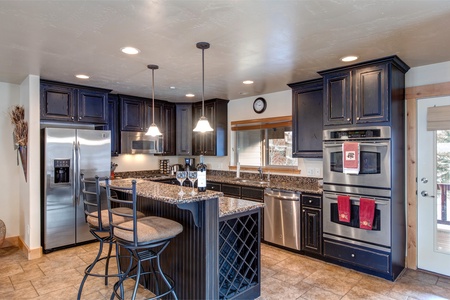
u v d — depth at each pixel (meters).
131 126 4.93
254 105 4.96
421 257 3.24
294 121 4.05
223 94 4.83
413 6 1.88
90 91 4.23
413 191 3.26
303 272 3.18
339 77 3.25
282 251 3.83
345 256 3.21
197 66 3.20
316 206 3.51
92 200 4.09
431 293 2.71
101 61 3.02
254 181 4.58
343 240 3.22
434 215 3.17
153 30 2.24
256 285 2.63
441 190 3.14
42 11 1.93
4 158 4.04
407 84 3.29
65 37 2.38
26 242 3.74
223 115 5.37
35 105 3.62
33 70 3.36
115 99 4.79
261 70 3.38
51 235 3.77
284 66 3.22
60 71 3.40
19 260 3.52
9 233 4.07
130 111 4.93
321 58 2.94
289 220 3.78
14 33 2.29
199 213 2.21
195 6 1.86
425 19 2.07
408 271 3.21
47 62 3.05
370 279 3.01
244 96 5.00
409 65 3.18
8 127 4.07
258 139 5.02
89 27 2.19
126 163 5.36
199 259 2.24
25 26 2.16
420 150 3.25
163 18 2.04
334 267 3.31
